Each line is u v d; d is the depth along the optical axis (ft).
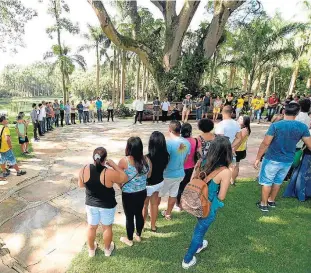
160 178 12.19
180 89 60.75
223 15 60.54
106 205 10.64
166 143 12.62
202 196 9.83
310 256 11.68
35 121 34.19
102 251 11.95
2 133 19.75
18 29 54.24
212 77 79.20
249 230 13.50
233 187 18.57
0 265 11.26
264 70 89.40
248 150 28.43
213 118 50.49
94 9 51.96
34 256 11.83
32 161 25.13
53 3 77.77
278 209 15.58
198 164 11.08
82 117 53.67
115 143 32.35
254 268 10.97
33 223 14.40
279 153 14.26
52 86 338.34
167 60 62.54
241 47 73.00
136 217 12.06
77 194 17.93
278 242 12.60
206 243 12.11
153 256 11.65
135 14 72.33
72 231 13.70
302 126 13.84
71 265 11.14
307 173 16.31
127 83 153.99
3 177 20.43
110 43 103.91
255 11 70.90
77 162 24.89
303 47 86.69
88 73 166.81
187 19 59.41
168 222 14.26
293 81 91.25
